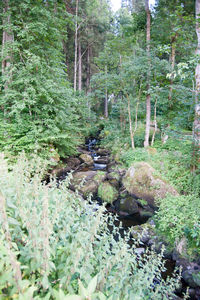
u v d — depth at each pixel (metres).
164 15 8.09
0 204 1.36
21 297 1.08
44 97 7.23
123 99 12.27
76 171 9.04
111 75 9.21
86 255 1.69
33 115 7.29
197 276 3.28
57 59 8.40
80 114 13.93
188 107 6.81
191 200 4.98
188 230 3.96
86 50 21.42
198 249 3.60
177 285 2.23
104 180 7.69
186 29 6.92
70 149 9.38
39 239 1.40
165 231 4.42
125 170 8.10
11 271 1.30
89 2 18.30
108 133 14.60
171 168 6.89
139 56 8.59
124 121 12.96
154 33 8.76
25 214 1.64
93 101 17.64
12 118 7.00
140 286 1.88
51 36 7.87
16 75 6.87
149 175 6.45
